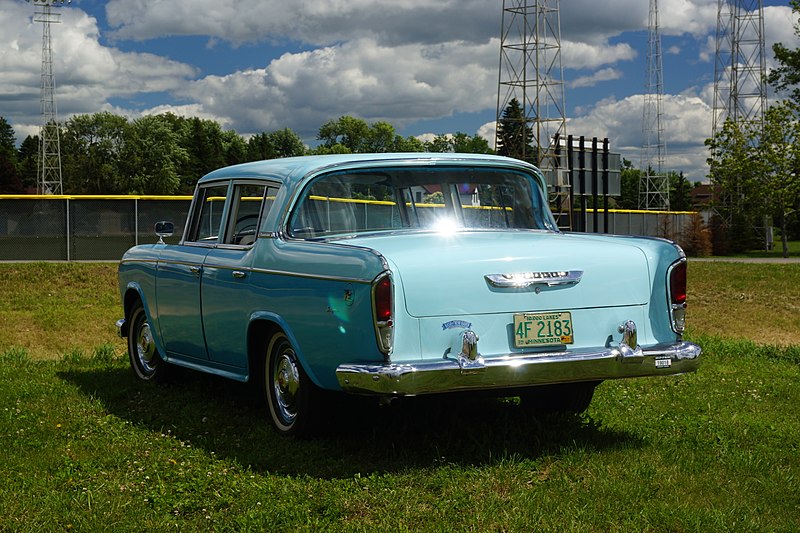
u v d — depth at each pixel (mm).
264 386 6031
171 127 115750
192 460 5289
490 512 4215
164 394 7359
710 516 4164
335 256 5066
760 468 5039
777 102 45531
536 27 49375
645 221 44281
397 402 6469
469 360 4828
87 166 106562
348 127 153750
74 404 6902
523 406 6582
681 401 6977
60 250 22828
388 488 4648
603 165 24375
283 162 6246
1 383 7820
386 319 4754
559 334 5145
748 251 51031
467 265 5004
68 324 14852
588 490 4562
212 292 6426
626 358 5137
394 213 5992
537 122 49594
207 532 4117
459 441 5371
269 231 5809
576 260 5238
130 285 7914
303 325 5316
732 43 58938
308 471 5008
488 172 6328
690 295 19453
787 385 7723
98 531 4078
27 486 4770
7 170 113688
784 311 17453
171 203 23578
